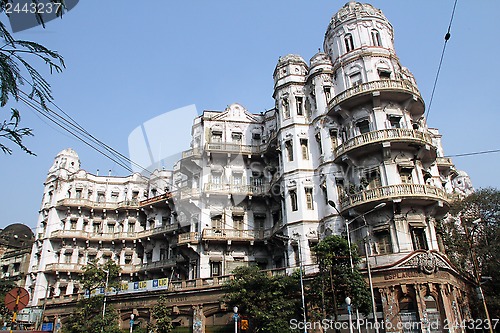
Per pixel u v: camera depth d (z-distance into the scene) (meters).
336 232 33.44
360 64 36.16
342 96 35.16
